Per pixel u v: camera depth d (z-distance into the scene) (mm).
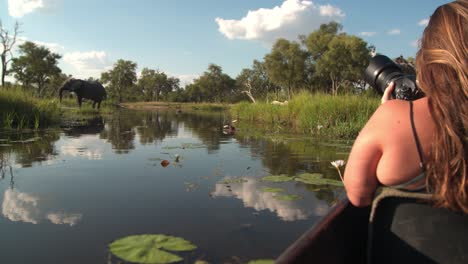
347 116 9727
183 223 2496
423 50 1122
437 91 1039
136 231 2348
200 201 3041
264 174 4168
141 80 100500
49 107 12703
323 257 1264
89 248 2068
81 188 3441
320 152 5945
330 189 3494
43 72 61188
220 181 3789
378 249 1220
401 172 1103
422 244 1122
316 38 58250
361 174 1198
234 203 3006
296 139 8016
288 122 12773
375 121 1168
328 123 9422
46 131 9234
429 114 1093
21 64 60094
